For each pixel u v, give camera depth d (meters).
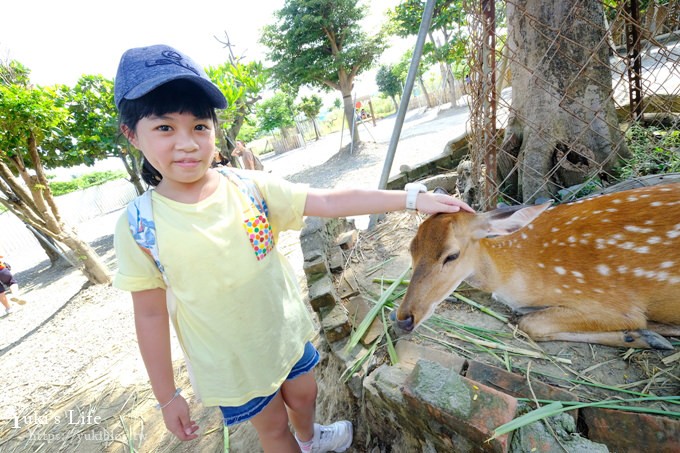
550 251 1.82
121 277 1.25
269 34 13.35
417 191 1.55
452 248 1.84
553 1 2.59
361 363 2.02
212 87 1.20
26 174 6.84
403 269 2.77
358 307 2.42
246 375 1.39
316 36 12.61
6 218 16.14
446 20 12.70
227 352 1.35
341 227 4.01
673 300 1.62
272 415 1.57
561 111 2.77
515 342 1.85
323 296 2.39
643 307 1.68
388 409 1.74
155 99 1.12
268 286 1.39
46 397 4.18
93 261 7.54
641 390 1.46
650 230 1.63
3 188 6.75
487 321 2.05
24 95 6.21
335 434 2.07
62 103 7.77
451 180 4.48
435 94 24.70
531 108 2.88
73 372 4.57
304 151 22.59
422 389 1.37
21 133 6.46
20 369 5.02
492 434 1.16
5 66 7.19
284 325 1.47
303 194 1.50
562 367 1.65
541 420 1.26
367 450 2.13
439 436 1.40
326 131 33.34
